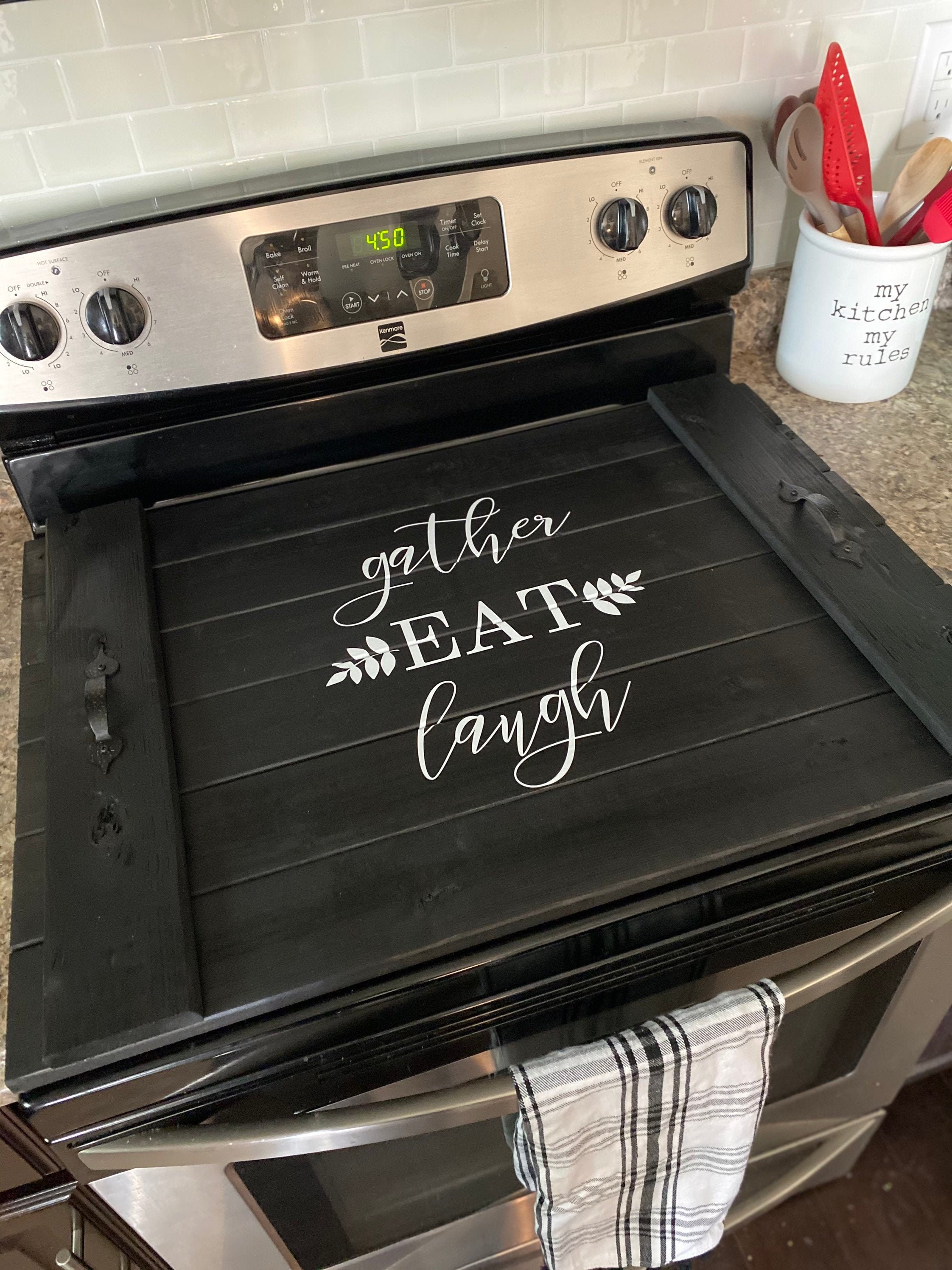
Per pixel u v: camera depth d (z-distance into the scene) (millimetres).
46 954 546
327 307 816
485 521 825
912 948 791
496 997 593
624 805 606
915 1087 1432
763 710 657
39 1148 609
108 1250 727
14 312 750
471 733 656
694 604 739
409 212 801
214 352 807
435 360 884
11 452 820
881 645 675
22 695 709
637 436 908
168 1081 546
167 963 536
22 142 807
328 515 840
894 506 849
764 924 637
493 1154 846
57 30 758
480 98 896
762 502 802
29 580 807
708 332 957
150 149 841
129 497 876
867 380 971
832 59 847
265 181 830
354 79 851
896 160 1071
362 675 701
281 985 536
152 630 729
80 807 613
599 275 875
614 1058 624
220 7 779
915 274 895
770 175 1032
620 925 585
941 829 629
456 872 579
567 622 731
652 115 959
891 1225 1302
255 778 638
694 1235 815
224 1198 684
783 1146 1104
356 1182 774
